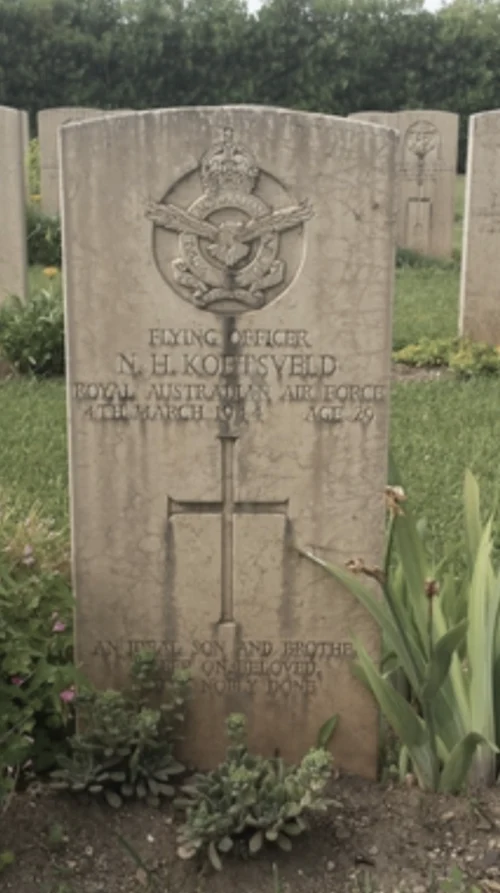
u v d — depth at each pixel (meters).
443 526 2.71
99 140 1.83
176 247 1.87
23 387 4.03
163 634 1.98
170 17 14.33
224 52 14.07
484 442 3.32
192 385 1.90
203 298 1.88
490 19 14.77
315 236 1.87
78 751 1.90
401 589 2.04
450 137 7.82
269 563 1.96
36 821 1.85
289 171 1.85
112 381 1.90
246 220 1.86
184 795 1.92
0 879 1.76
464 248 4.78
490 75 14.40
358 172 1.85
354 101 14.45
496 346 4.79
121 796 1.90
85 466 1.93
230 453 1.93
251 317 1.89
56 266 7.68
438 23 14.37
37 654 1.89
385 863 1.81
